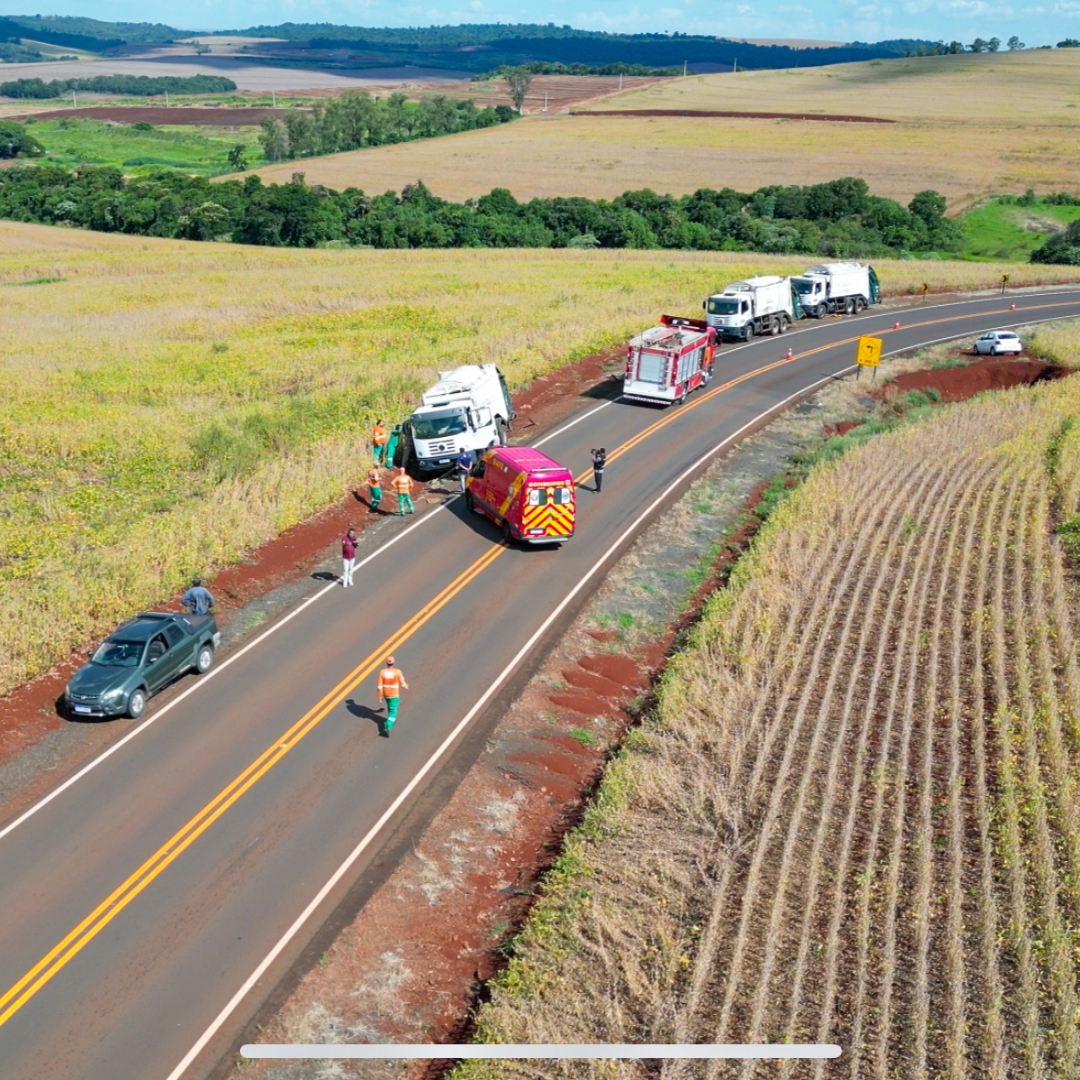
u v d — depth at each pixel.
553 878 19.75
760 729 23.89
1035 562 32.19
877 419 49.16
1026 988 16.83
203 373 53.97
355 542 31.25
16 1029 16.30
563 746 24.34
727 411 48.50
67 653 27.25
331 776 22.73
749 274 82.50
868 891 18.81
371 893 19.59
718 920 18.27
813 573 31.61
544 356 55.38
